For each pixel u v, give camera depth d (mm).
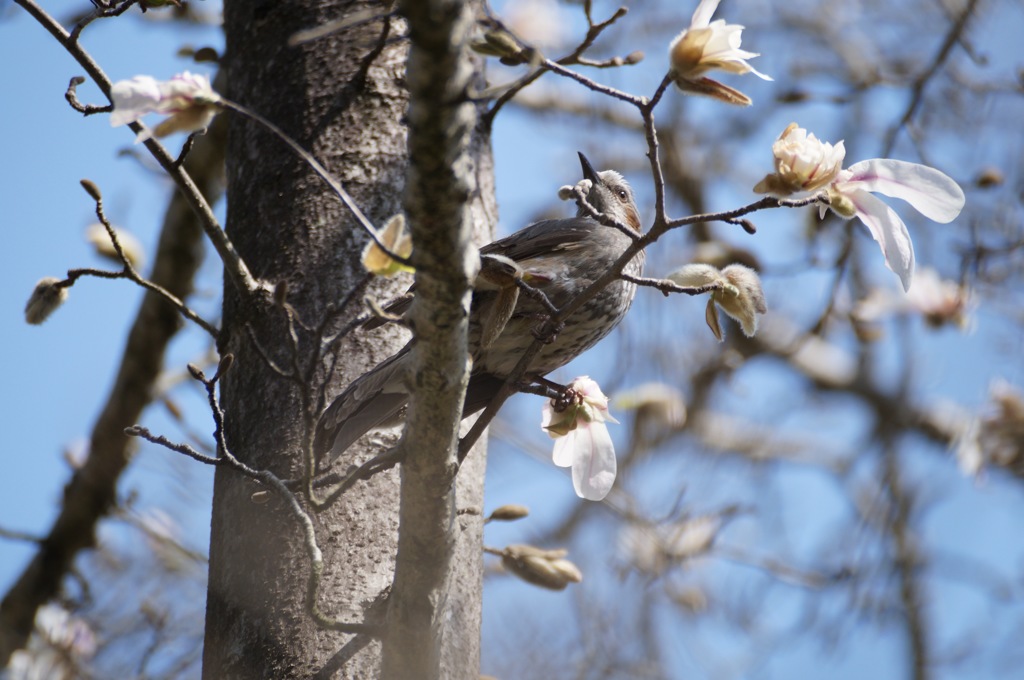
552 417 7160
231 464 6062
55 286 7430
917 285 14961
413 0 4129
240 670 6906
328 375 5797
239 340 8141
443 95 4398
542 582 8211
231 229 8812
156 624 11930
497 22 5562
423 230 4836
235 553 7375
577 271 8477
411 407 5566
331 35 9227
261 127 9008
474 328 7949
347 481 5836
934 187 5898
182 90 5453
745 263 14211
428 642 6125
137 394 12531
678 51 5594
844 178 5934
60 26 6711
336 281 8094
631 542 15352
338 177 8562
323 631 6859
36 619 12344
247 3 9820
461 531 7586
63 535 12484
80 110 6660
